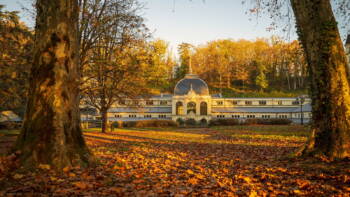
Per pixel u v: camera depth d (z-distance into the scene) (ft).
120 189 20.26
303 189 20.76
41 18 28.76
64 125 28.27
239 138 82.79
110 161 35.55
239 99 249.55
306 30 33.99
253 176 26.48
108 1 73.31
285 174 26.43
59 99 28.14
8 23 85.20
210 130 132.98
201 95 234.79
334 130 31.73
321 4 32.86
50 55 28.25
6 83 80.84
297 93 291.17
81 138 30.37
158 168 30.91
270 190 20.99
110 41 74.38
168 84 337.52
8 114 122.72
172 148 55.88
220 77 330.75
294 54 58.54
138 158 39.86
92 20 67.92
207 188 21.77
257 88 332.39
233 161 37.24
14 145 27.73
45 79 27.94
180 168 31.71
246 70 342.03
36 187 19.93
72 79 29.71
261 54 359.05
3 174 23.02
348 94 32.01
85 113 150.61
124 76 83.25
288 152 44.78
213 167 32.48
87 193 19.15
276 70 353.10
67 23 29.30
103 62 69.56
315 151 32.76
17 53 81.35
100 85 85.61
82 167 27.81
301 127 118.32
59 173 24.93
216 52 359.25
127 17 73.26
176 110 237.25
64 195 18.57
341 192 19.25
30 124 27.58
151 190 20.56
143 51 80.53
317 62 33.12
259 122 179.73
